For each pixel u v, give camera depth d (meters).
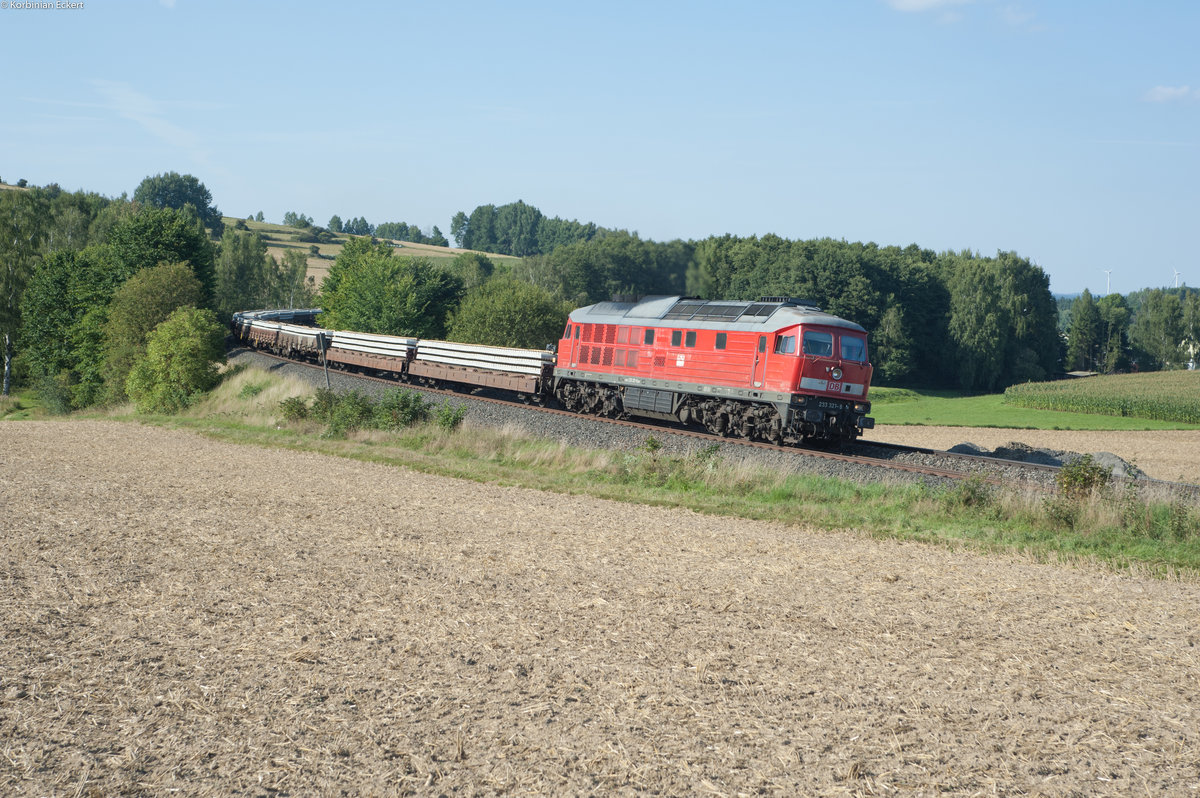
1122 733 7.52
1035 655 9.64
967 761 6.90
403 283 69.12
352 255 89.88
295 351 59.03
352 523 17.14
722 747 7.08
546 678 8.62
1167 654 9.79
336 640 9.76
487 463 25.89
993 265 111.75
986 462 23.30
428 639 9.82
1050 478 21.25
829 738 7.29
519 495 21.12
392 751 6.97
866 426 26.66
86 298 75.50
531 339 64.75
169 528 16.38
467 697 8.10
